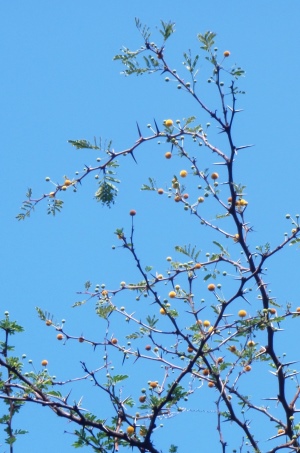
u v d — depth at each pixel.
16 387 9.16
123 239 9.64
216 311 10.17
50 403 8.98
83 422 8.99
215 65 9.90
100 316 9.95
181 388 9.30
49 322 9.98
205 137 10.23
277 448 9.44
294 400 9.95
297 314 10.14
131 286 10.12
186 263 10.27
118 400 9.31
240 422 9.66
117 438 9.22
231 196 10.14
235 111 9.88
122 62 9.98
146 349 10.02
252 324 9.48
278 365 10.02
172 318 9.70
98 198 9.95
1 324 9.47
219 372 9.80
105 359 9.73
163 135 10.14
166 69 9.96
